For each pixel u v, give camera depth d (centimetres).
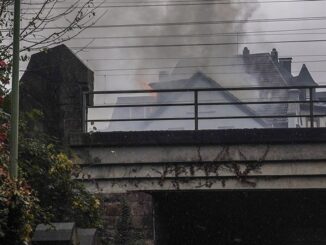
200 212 1981
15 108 898
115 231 1438
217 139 1453
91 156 1483
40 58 1526
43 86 1499
